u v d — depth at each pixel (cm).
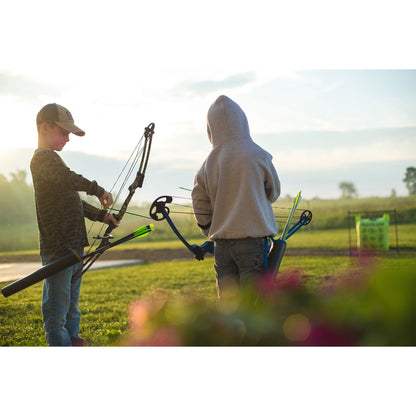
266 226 280
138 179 323
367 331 90
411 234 1410
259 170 287
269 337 96
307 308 95
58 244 304
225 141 297
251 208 280
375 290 90
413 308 87
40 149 314
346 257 1016
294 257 1058
